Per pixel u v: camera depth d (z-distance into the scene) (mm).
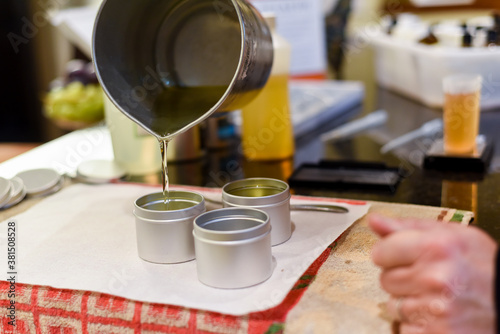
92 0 2023
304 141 1006
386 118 1114
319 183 778
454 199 715
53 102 1550
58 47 2273
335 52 1579
